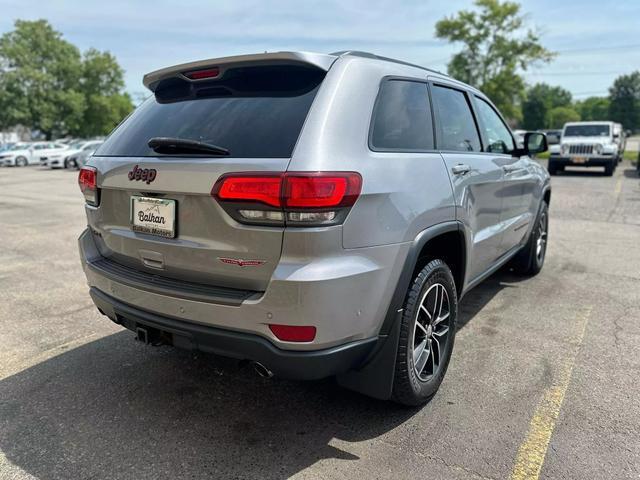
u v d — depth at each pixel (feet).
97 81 185.47
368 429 8.77
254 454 8.11
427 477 7.52
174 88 9.70
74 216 32.12
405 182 8.31
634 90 331.77
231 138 7.72
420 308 8.98
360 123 7.91
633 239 24.07
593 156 58.49
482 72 118.83
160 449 8.23
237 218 7.20
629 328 13.00
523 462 7.82
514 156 14.65
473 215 10.96
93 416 9.20
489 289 16.40
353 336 7.64
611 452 8.04
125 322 9.09
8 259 20.61
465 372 10.70
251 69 8.41
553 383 10.21
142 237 8.48
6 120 166.50
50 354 11.74
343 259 7.27
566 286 16.70
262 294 7.27
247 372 10.91
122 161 8.72
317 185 6.88
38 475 7.61
